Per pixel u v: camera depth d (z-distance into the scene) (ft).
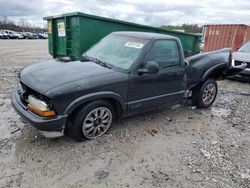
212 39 46.32
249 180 10.36
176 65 15.42
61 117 10.90
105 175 10.14
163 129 14.62
